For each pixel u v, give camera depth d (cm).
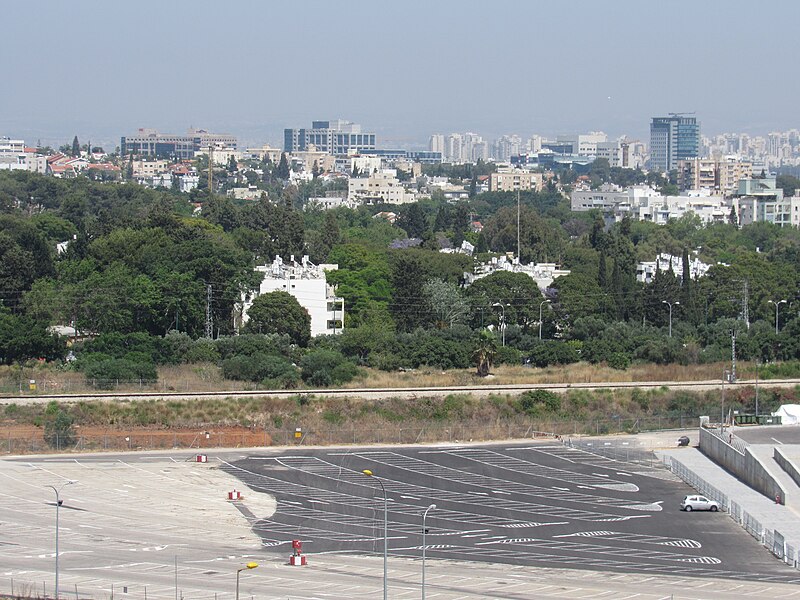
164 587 14212
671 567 15525
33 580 14450
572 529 17625
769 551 16462
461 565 15538
